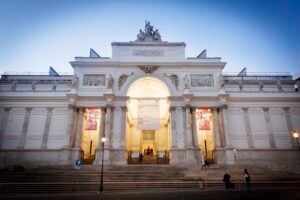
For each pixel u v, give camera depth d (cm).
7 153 3494
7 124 3662
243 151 3541
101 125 3553
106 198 1614
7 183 2255
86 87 3800
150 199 1504
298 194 1628
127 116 3969
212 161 3547
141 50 4050
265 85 4016
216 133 3575
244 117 3738
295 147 3588
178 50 4053
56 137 3588
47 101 3788
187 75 3881
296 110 3803
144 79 3897
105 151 3353
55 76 4506
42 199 1620
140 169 2831
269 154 3538
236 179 2484
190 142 3422
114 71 3891
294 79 4338
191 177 2511
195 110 3681
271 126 3703
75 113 3641
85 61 3906
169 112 3762
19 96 3769
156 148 4503
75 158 3388
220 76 3834
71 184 2234
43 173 2603
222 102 3656
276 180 2506
